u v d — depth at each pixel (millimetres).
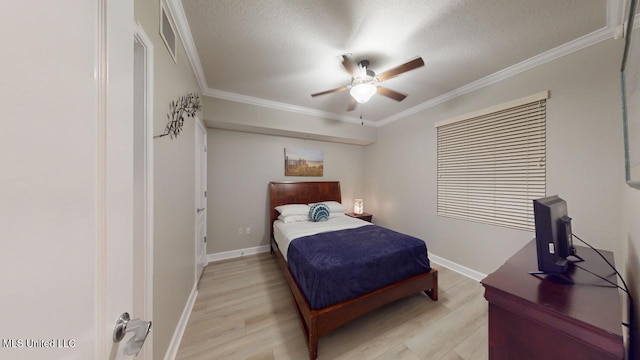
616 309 782
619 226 1596
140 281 1073
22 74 271
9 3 260
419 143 3279
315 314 1467
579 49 1779
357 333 1688
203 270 2826
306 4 1444
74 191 355
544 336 816
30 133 281
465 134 2650
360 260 1750
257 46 1884
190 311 1951
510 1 1409
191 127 2049
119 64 479
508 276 1041
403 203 3562
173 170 1511
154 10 1178
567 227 1142
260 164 3529
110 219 445
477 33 1712
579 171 1785
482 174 2473
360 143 4293
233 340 1618
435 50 1931
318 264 1655
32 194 283
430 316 1885
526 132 2102
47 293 302
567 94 1846
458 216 2730
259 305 2055
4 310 246
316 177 4000
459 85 2596
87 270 383
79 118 367
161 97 1286
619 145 1608
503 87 2281
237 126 3105
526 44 1840
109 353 441
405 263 1960
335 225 2875
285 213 3174
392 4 1438
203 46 1883
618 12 1465
